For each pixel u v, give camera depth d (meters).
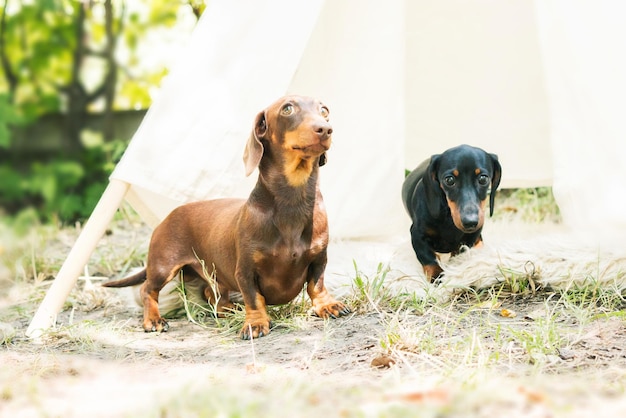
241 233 1.41
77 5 3.27
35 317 1.49
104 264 2.00
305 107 1.35
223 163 1.59
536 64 2.08
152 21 3.33
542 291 1.51
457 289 1.53
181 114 1.60
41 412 1.03
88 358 1.31
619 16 1.56
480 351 1.19
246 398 1.04
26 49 3.33
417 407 0.97
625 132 1.54
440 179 1.58
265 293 1.45
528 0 2.05
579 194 1.56
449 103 2.16
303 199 1.40
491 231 1.93
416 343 1.24
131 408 1.05
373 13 1.91
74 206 2.84
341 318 1.44
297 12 1.63
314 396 1.05
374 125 1.93
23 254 2.13
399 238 1.96
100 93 3.25
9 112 3.06
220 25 1.64
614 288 1.46
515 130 2.13
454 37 2.11
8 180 3.19
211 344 1.38
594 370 1.13
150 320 1.49
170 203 1.73
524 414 0.95
